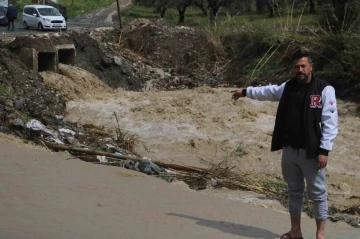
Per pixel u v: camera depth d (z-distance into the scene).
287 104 8.30
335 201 14.62
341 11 29.94
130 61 31.73
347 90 25.70
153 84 30.47
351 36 27.30
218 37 33.00
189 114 22.30
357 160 18.67
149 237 8.09
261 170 17.45
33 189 10.15
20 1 72.44
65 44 27.94
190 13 69.50
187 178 14.45
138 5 83.50
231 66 31.52
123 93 26.03
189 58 32.72
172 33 34.06
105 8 85.94
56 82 24.80
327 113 8.08
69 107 22.83
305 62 8.11
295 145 8.20
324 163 8.03
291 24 33.06
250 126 21.14
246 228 9.01
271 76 29.66
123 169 12.48
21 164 11.92
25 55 25.12
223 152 18.75
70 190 10.34
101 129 20.48
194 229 8.70
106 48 31.06
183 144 19.30
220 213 9.74
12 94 21.62
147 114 22.17
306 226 9.77
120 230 8.31
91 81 27.16
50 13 49.28
